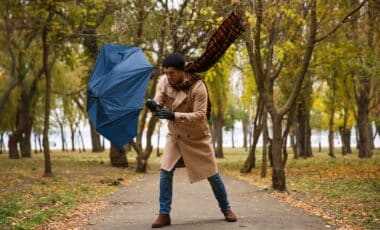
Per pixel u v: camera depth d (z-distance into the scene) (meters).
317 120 57.59
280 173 13.07
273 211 8.46
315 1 12.42
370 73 16.31
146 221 7.16
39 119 49.22
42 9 16.70
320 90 36.44
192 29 17.12
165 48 21.58
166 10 18.08
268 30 14.16
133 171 23.69
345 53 18.53
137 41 18.88
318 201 10.59
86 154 47.16
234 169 26.30
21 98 32.66
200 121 6.36
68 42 22.86
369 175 18.12
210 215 7.74
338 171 20.88
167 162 6.55
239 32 6.33
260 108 23.30
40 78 32.44
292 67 18.66
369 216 8.07
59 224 7.34
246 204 9.74
